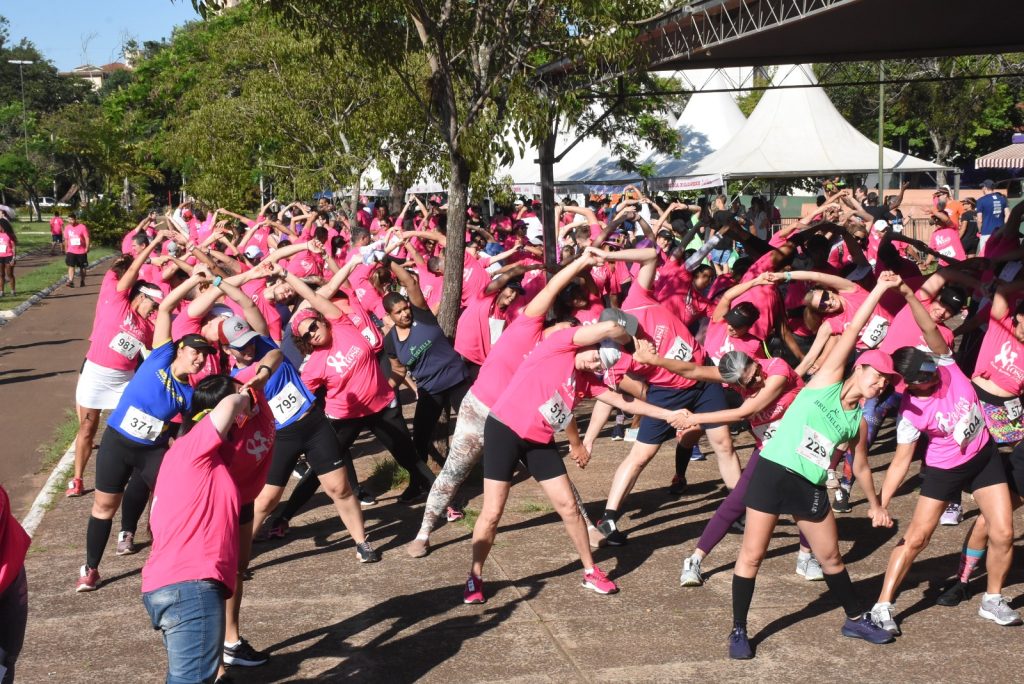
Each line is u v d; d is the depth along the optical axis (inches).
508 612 242.5
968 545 238.7
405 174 826.8
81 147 2070.6
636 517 311.1
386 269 392.2
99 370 339.9
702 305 375.6
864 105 1841.8
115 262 350.0
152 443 258.7
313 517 319.9
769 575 262.4
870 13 458.0
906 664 210.5
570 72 457.4
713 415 254.2
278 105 943.7
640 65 444.5
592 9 386.6
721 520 249.9
